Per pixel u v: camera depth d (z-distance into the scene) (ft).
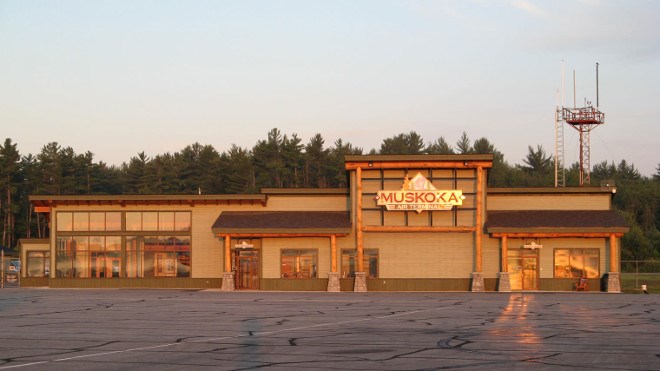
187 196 199.62
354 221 192.75
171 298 161.89
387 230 191.11
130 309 131.23
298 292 187.62
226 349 76.84
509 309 128.47
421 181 189.47
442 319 109.91
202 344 81.15
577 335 87.86
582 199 195.00
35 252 214.69
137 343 82.33
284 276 195.11
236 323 105.09
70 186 432.66
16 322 107.45
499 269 189.88
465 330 94.07
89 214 204.54
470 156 187.93
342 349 76.43
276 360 68.95
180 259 201.67
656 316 113.70
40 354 73.87
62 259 204.23
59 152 444.55
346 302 148.87
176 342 83.05
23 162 444.55
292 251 195.72
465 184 191.42
